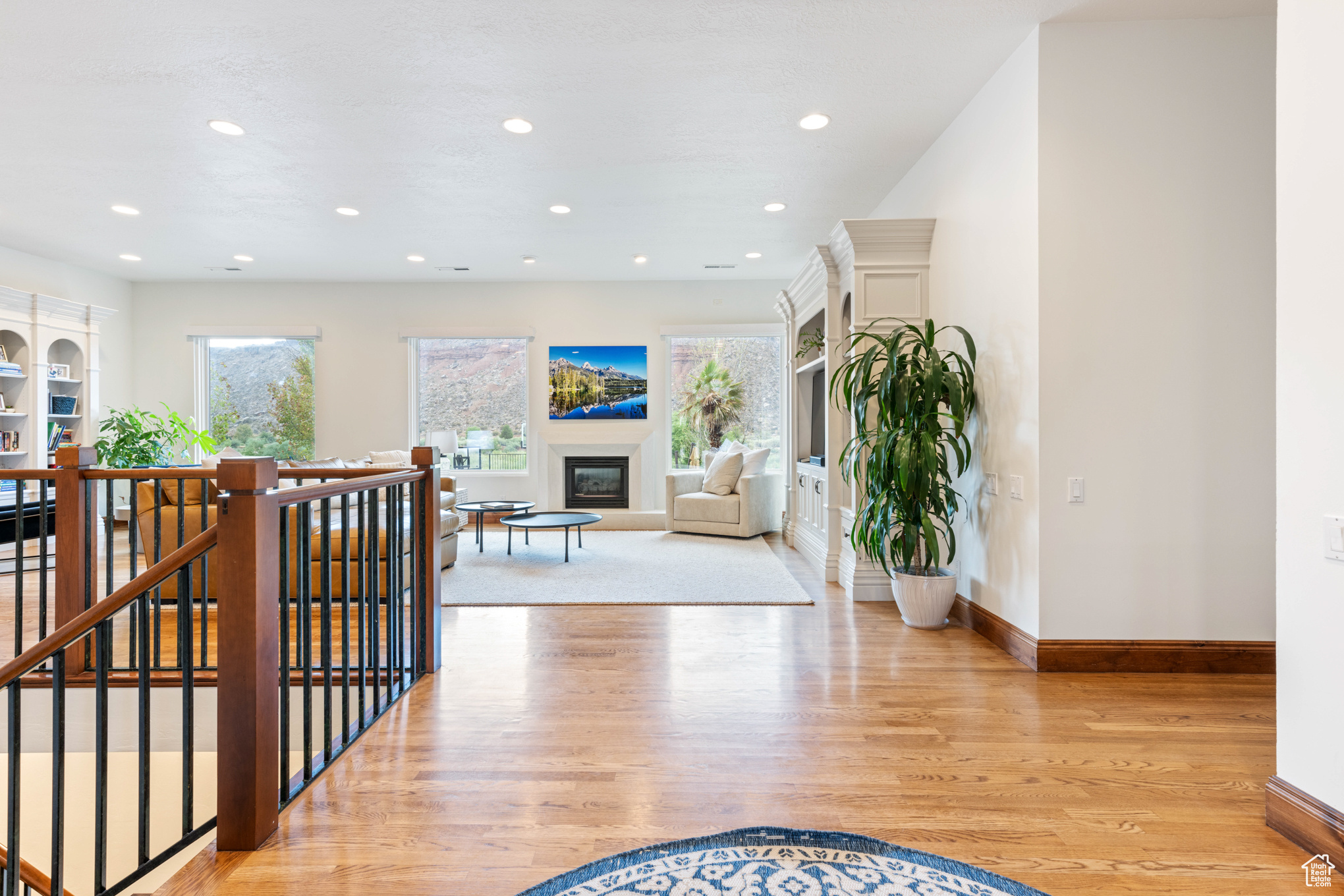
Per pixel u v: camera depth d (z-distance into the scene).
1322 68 1.62
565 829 1.76
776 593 4.37
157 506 2.92
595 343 7.54
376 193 4.68
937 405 3.45
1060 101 2.84
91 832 2.90
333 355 7.47
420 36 2.80
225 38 2.80
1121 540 2.89
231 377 7.50
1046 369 2.89
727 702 2.59
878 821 1.79
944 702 2.58
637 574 4.92
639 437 7.52
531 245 6.04
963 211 3.58
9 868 1.61
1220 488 2.85
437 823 1.78
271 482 1.74
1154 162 2.84
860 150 4.02
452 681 2.83
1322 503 1.64
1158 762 2.11
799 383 6.15
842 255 4.54
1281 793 1.73
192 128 3.65
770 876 1.57
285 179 4.41
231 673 1.67
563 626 3.65
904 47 2.97
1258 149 2.81
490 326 7.48
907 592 3.55
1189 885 1.54
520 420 7.61
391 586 2.60
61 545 2.91
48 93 3.25
